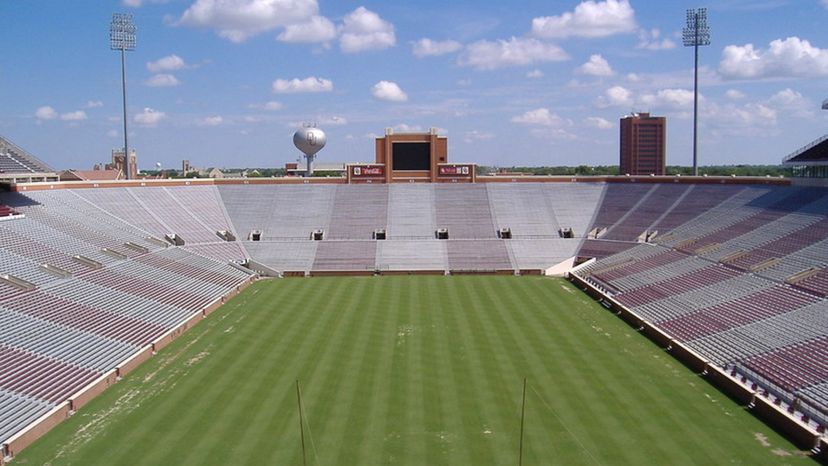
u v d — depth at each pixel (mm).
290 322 54125
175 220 87562
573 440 31359
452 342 47625
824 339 41375
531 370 41406
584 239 87562
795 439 31375
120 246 70062
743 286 55312
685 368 41875
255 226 91750
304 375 40719
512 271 80188
